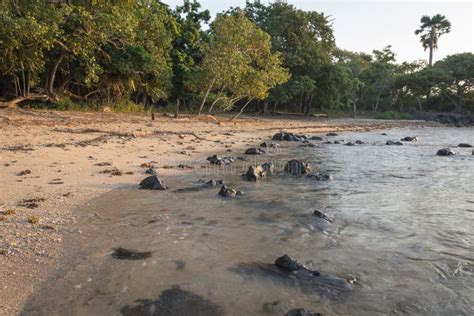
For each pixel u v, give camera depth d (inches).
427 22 3095.5
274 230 262.1
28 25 781.9
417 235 259.1
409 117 2442.2
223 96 1427.2
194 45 1631.4
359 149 799.1
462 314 163.0
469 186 425.4
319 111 2524.6
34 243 221.5
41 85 1296.8
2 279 179.9
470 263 214.1
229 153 665.6
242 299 170.7
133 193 346.0
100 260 205.3
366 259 217.3
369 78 2743.6
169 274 191.9
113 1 1027.9
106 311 158.7
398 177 478.3
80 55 1110.4
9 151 492.7
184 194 350.3
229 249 226.2
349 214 306.5
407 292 180.4
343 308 165.8
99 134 733.9
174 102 1768.0
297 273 196.7
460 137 1211.9
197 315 157.8
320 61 1952.5
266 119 1644.9
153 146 666.8
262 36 1282.0
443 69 2615.7
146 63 1264.8
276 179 443.2
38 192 326.6
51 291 172.9
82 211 285.9
